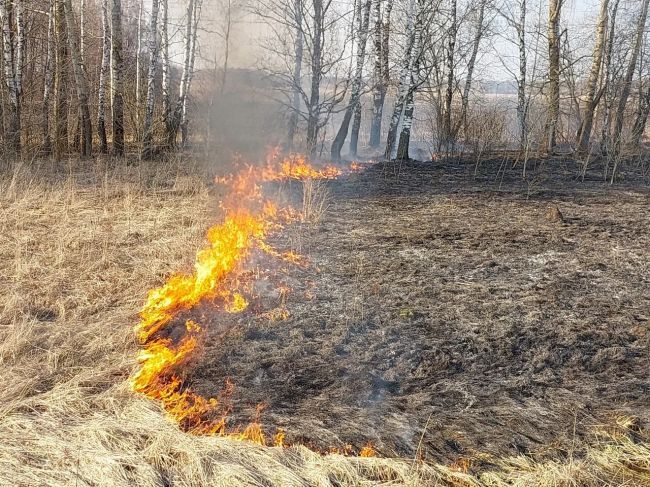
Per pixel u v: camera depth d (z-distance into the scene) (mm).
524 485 3252
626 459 3537
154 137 16703
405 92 16188
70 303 5625
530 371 4625
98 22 21125
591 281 6590
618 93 20906
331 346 4961
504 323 5469
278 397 4172
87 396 3969
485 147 17641
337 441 3633
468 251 7691
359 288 6316
